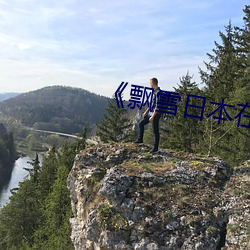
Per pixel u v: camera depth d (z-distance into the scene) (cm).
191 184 905
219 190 888
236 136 1939
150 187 883
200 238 742
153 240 763
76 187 1023
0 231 3772
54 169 4706
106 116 3142
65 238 2838
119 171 945
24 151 13075
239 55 2412
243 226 752
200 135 2461
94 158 1073
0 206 5697
